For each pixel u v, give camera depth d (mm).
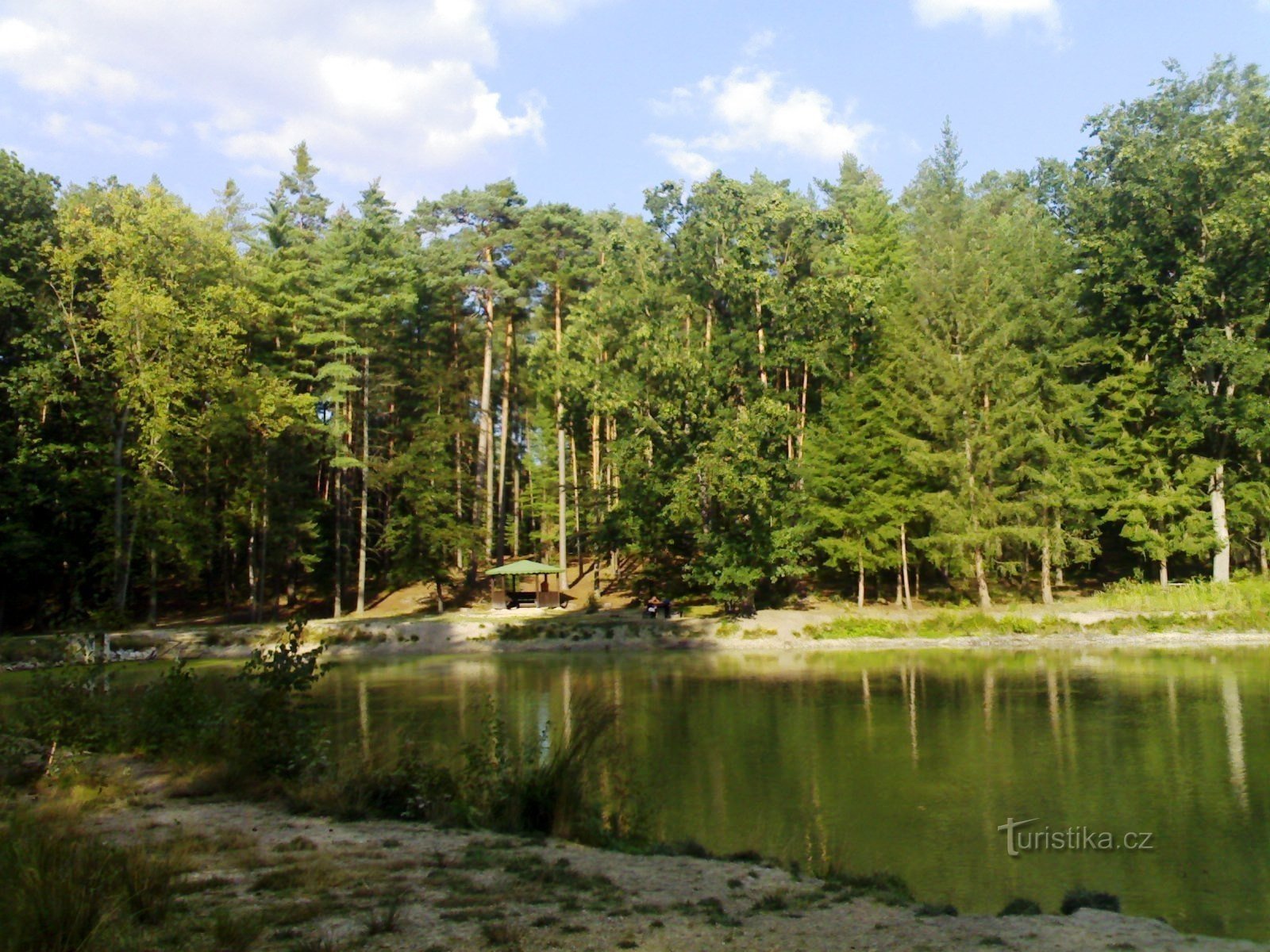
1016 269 46000
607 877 8797
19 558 38969
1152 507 42969
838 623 41250
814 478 45031
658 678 29828
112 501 40719
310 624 41562
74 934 6176
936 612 43438
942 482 44188
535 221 49781
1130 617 39344
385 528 48125
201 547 41688
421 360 53062
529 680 29594
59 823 10242
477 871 8828
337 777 13062
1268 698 23422
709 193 45469
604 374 45250
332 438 46375
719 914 7613
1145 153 43406
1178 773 15961
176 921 6887
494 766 13008
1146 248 44688
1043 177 57188
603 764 15891
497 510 54469
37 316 38906
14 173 40562
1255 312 43312
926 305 45250
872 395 45500
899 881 9602
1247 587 41094
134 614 47500
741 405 45500
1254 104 42719
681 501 41438
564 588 50344
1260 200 40219
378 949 6453
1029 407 43312
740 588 43500
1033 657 34062
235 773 12906
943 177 52094
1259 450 43406
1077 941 7012
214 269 41844
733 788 15219
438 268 48375
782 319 45281
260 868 8719
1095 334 48312
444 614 46719
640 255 46312
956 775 16031
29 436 39062
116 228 40219
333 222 57375
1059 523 43688
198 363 39406
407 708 23578
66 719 13938
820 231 46844
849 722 21391
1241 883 10672
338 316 45125
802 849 11891
